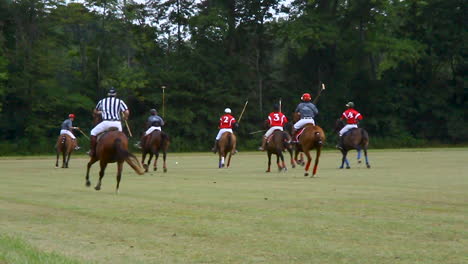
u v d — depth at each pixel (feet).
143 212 32.07
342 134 73.15
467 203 34.96
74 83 176.45
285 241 23.47
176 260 20.30
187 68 181.47
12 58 164.14
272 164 86.99
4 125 163.02
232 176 60.18
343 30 185.78
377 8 179.42
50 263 19.04
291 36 173.99
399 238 23.88
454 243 22.79
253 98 187.73
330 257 20.57
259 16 186.29
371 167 73.77
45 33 171.83
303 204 34.88
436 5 182.39
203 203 35.83
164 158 69.36
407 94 188.24
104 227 27.22
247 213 31.27
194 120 180.96
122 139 41.24
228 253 21.36
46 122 167.53
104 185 49.96
